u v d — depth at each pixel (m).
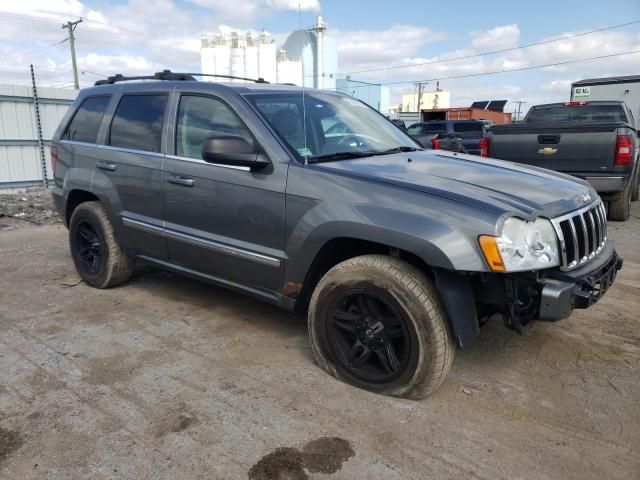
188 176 3.93
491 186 3.16
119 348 3.81
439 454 2.66
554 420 2.95
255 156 3.45
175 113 4.17
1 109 13.32
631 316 4.38
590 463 2.60
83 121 5.07
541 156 7.63
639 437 2.79
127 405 3.07
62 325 4.23
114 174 4.58
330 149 3.75
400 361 3.09
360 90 36.69
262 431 2.83
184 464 2.57
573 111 9.83
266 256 3.52
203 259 3.98
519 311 2.99
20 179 13.87
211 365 3.56
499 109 41.19
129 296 4.90
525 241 2.79
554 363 3.60
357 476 2.50
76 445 2.71
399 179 3.14
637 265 5.82
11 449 2.68
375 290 3.04
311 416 2.96
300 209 3.30
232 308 4.59
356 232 3.05
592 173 7.34
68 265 6.00
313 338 3.40
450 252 2.75
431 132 17.59
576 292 2.90
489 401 3.13
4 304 4.71
